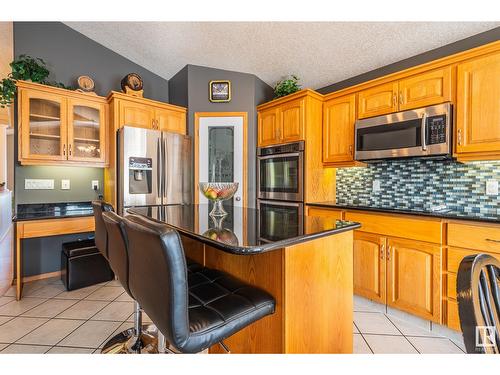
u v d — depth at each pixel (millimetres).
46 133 2795
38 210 2955
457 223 1864
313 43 2758
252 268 1294
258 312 1093
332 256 1372
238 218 1706
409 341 1880
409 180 2662
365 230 2389
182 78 3654
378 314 2262
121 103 3074
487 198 2172
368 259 2354
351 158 2818
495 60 1901
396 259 2176
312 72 3260
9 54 2930
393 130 2426
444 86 2148
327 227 1366
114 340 1786
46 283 2873
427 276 2000
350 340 1478
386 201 2840
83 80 3090
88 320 2107
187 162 3420
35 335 1894
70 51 3148
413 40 2480
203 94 3574
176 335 841
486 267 778
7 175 5059
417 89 2307
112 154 3092
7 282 2816
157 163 3133
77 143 2984
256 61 3273
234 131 3547
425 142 2213
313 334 1271
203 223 1511
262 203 3469
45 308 2305
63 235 3164
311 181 3004
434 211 2229
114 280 2947
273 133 3348
